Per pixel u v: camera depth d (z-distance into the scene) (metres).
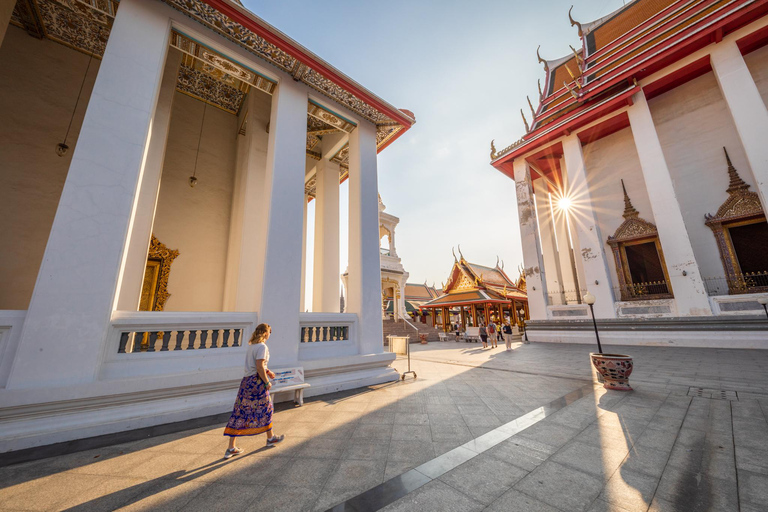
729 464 2.45
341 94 7.18
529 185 17.19
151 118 4.60
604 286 13.45
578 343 13.52
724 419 3.50
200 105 9.12
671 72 12.84
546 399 4.69
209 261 8.41
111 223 4.00
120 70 4.43
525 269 16.34
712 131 12.98
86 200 3.88
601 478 2.30
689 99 13.71
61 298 3.58
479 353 11.97
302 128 6.47
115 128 4.23
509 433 3.30
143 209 5.65
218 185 8.99
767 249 11.28
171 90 6.44
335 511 1.96
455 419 3.85
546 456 2.71
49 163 6.46
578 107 16.38
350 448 3.03
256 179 7.45
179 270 7.93
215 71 7.16
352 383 5.88
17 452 3.06
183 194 8.34
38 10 6.30
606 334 12.89
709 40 11.79
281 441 3.26
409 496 2.12
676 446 2.83
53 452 3.06
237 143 9.38
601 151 16.30
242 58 5.88
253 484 2.36
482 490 2.17
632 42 16.02
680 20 14.02
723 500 1.97
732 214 11.96
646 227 14.08
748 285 11.38
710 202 12.64
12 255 5.83
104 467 2.71
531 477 2.34
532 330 15.54
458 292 23.75
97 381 3.64
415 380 6.59
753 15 10.86
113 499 2.17
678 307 11.41
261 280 5.28
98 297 3.79
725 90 11.27
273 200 5.66
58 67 6.89
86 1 4.91
